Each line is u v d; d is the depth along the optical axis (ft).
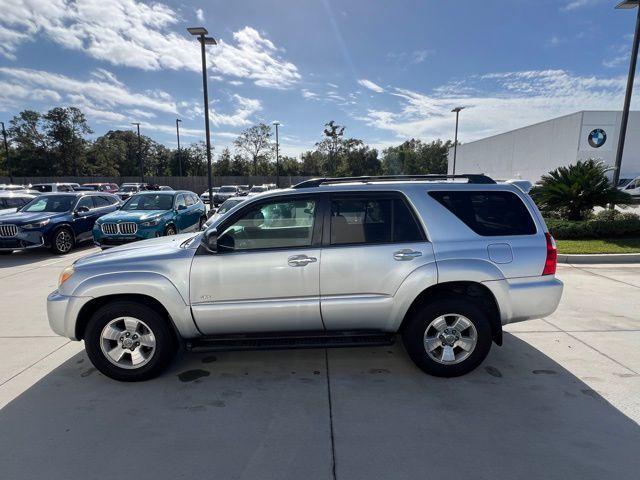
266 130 195.52
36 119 225.35
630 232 33.78
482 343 11.27
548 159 106.83
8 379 11.68
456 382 11.23
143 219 31.37
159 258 11.30
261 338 11.46
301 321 11.31
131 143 264.72
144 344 11.39
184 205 37.78
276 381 11.48
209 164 54.19
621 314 16.61
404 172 273.95
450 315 11.19
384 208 11.46
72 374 11.98
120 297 11.48
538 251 11.40
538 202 39.96
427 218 11.40
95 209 37.86
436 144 280.31
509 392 10.64
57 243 32.89
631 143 95.09
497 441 8.63
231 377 11.75
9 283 23.32
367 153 223.10
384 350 13.51
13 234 30.60
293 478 7.62
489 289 11.16
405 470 7.79
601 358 12.59
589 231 33.37
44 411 9.99
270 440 8.79
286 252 11.07
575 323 15.61
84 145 227.81
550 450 8.31
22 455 8.32
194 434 9.03
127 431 9.16
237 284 11.02
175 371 12.17
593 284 21.25
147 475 7.73
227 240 11.25
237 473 7.77
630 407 9.88
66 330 11.23
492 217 11.60
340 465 7.96
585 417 9.47
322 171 217.97
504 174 131.54
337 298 11.18
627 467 7.78
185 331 11.35
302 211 11.34
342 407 10.07
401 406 10.06
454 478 7.54
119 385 11.32
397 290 11.12
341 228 11.27
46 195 36.47
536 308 11.41
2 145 222.69
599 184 36.94
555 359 12.55
